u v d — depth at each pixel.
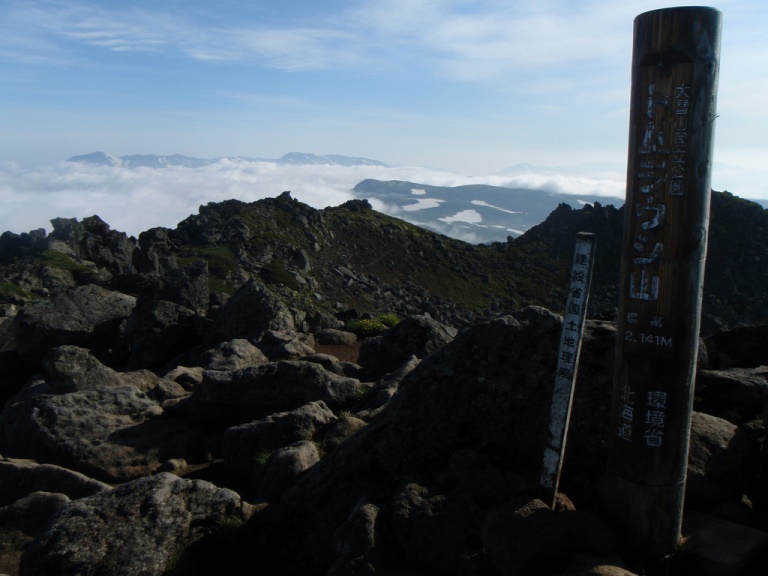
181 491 7.80
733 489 6.79
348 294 109.00
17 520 8.97
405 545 6.35
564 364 6.10
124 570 6.86
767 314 101.12
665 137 5.52
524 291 127.62
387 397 11.62
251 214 122.62
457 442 7.65
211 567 7.50
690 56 5.39
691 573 5.79
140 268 75.19
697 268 5.61
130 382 14.98
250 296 22.52
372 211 158.12
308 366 12.61
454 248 142.50
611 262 117.94
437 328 16.33
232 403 12.53
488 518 5.96
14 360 21.73
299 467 9.05
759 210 123.19
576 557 5.50
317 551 7.28
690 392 5.78
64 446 10.88
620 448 5.93
